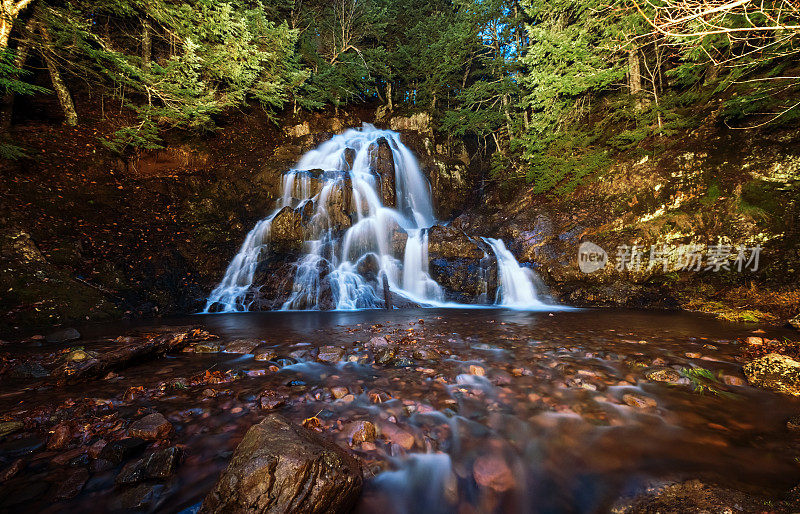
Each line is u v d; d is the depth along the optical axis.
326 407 2.85
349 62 18.69
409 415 2.74
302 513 1.56
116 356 3.75
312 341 5.21
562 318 7.25
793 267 6.87
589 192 11.69
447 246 11.42
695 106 10.38
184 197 11.52
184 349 4.69
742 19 6.51
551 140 12.76
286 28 14.86
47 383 3.31
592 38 10.70
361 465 2.06
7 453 2.10
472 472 2.05
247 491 1.56
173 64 11.01
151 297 8.17
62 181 9.58
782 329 5.40
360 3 19.12
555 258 10.66
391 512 1.74
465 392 3.17
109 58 10.95
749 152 8.46
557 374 3.64
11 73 9.43
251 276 10.09
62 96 11.75
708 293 7.81
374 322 7.04
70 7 10.69
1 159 8.84
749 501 1.63
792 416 2.56
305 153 16.06
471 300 10.59
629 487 1.85
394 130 20.44
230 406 2.85
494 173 16.05
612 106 11.66
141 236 9.43
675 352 4.31
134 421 2.47
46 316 6.23
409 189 16.81
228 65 12.77
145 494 1.74
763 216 7.61
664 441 2.30
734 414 2.66
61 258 7.47
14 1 9.77
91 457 2.06
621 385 3.30
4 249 6.77
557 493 1.85
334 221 12.33
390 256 11.97
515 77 15.30
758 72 8.70
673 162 9.83
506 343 4.98
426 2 21.66
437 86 19.56
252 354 4.48
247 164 14.59
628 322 6.54
